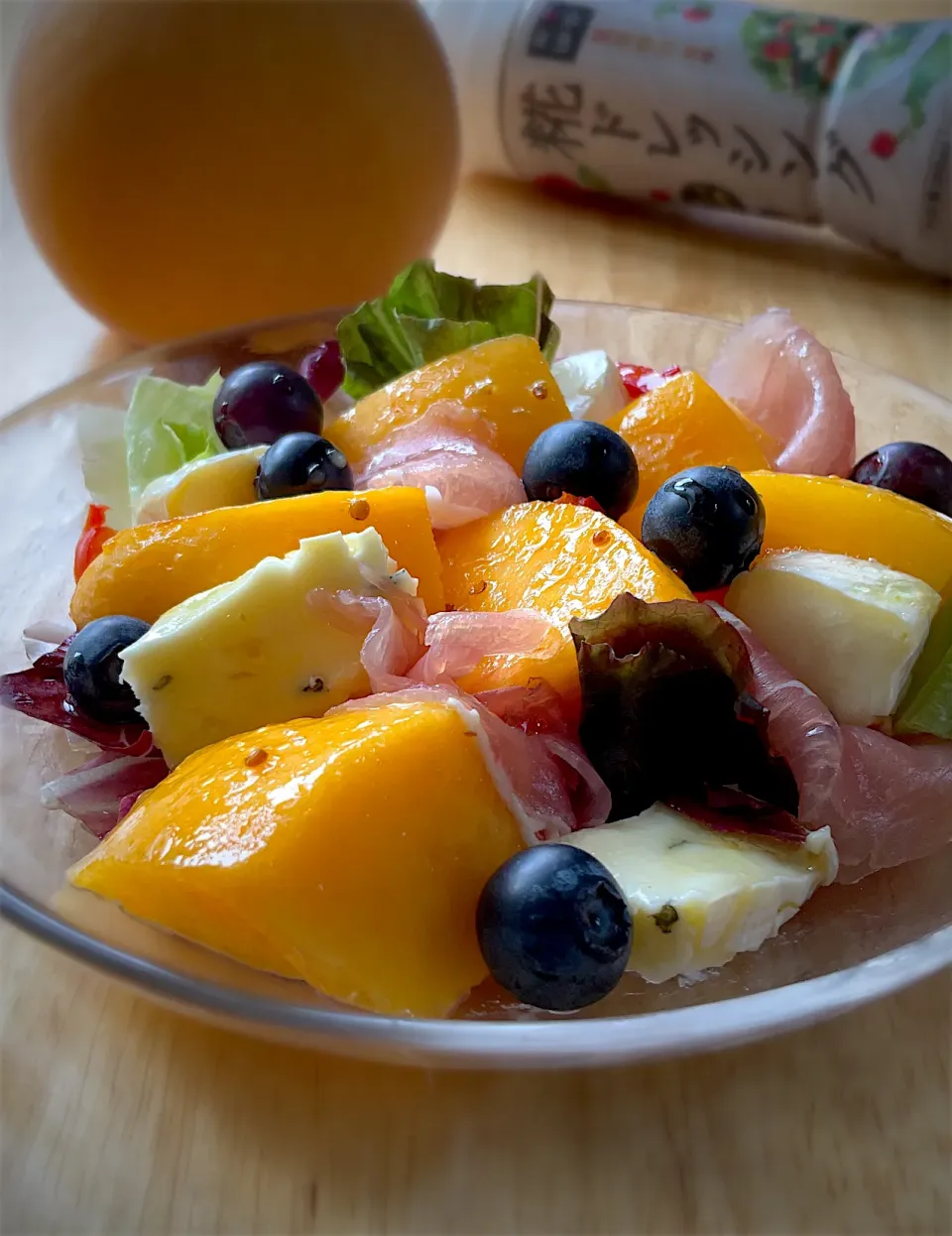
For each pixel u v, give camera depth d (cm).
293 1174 21
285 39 33
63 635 26
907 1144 21
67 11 33
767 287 40
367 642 22
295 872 20
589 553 24
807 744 23
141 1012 22
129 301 35
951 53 37
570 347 33
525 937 20
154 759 24
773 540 25
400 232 36
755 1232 20
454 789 21
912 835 23
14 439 28
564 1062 20
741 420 28
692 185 42
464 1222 20
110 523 28
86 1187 21
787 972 22
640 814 23
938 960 21
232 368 31
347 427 27
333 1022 19
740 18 40
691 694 22
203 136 33
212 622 22
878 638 23
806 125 39
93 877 21
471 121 44
